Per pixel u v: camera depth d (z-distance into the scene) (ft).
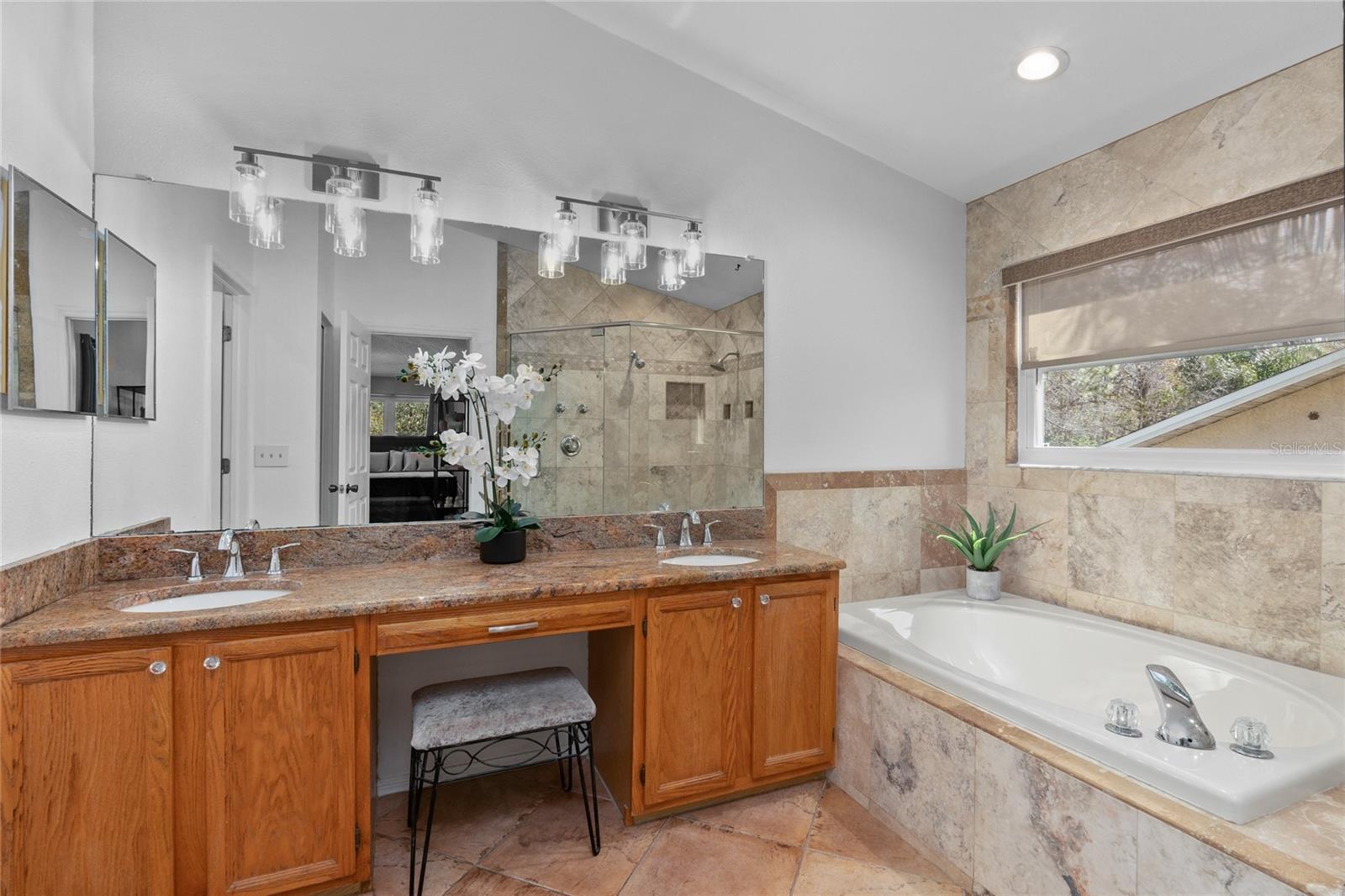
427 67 7.12
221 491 6.37
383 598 5.36
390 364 7.02
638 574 6.40
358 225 6.64
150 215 6.07
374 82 6.91
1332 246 6.24
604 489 8.05
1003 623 8.64
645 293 8.24
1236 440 7.19
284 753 5.06
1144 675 7.23
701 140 8.54
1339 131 6.06
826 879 5.82
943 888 5.71
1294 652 6.45
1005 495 9.71
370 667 5.47
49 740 4.41
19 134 4.78
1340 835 3.96
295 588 5.88
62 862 4.44
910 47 7.29
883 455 9.74
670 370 8.39
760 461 8.89
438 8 7.16
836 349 9.41
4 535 4.62
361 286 6.90
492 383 7.23
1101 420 8.68
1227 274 7.10
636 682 6.37
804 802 7.09
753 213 8.87
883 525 9.70
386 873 5.85
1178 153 7.43
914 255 10.00
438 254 7.11
